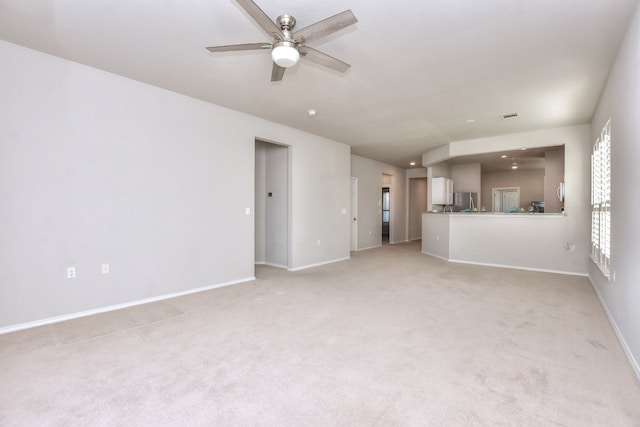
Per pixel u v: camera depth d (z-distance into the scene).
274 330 2.86
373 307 3.51
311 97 4.00
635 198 2.21
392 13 2.28
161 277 3.80
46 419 1.66
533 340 2.65
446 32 2.53
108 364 2.23
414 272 5.44
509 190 10.18
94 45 2.80
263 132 4.96
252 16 1.96
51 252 3.03
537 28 2.46
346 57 2.94
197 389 1.94
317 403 1.81
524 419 1.67
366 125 5.26
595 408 1.76
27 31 2.58
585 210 5.18
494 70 3.19
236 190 4.59
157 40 2.70
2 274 2.78
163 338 2.68
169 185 3.86
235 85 3.65
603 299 3.53
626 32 2.47
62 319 3.08
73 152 3.14
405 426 1.62
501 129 5.47
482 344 2.58
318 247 6.12
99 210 3.32
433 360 2.31
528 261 5.72
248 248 4.77
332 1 2.15
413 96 3.92
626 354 2.39
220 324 3.00
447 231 6.73
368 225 8.78
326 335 2.75
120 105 3.44
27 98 2.88
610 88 3.17
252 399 1.84
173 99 3.88
